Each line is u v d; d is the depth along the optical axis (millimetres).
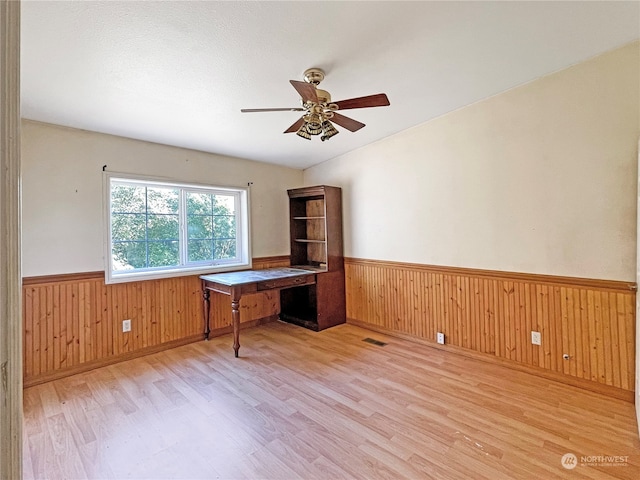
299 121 2496
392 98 2936
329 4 1749
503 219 2998
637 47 2305
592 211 2535
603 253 2500
